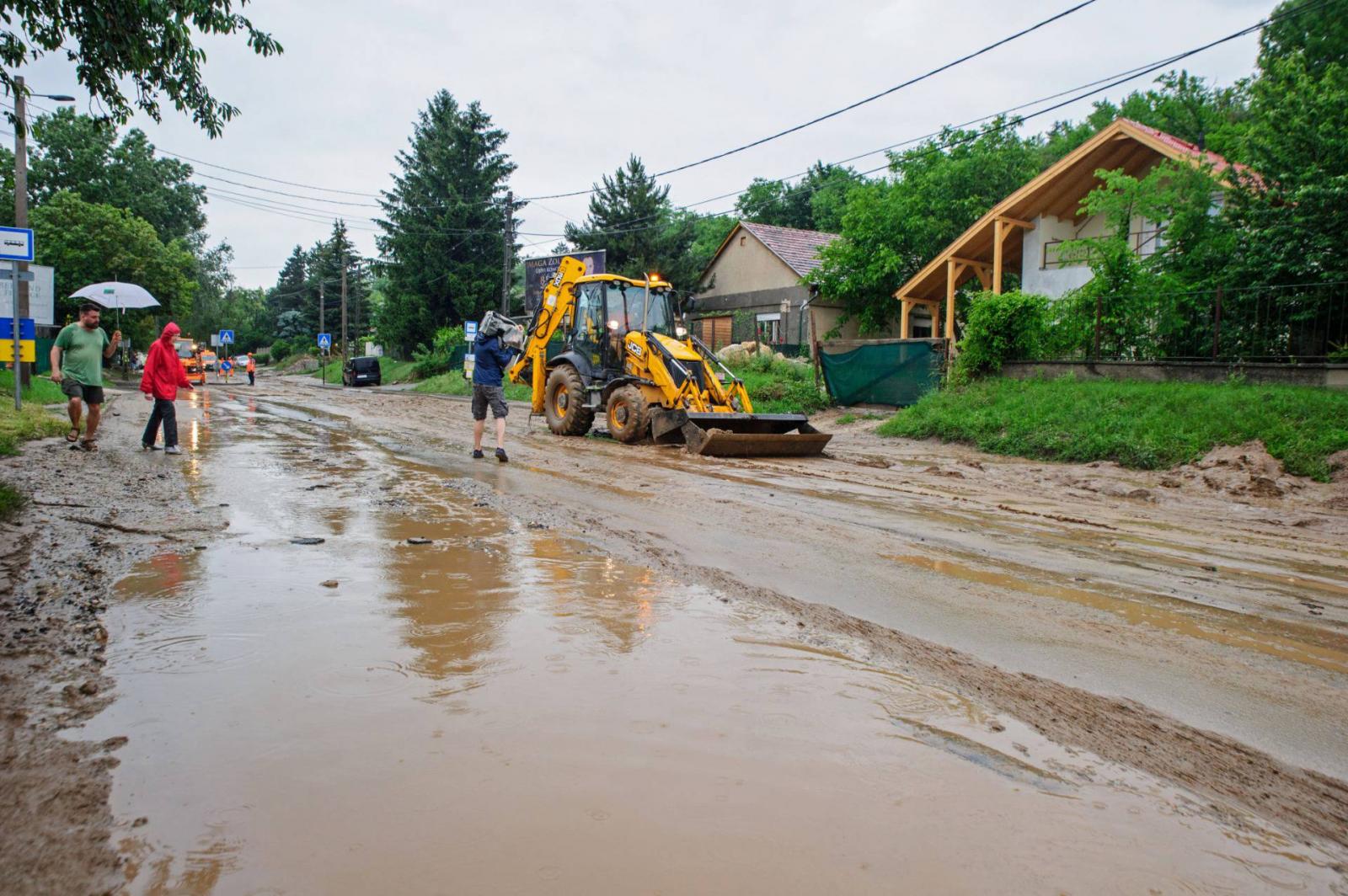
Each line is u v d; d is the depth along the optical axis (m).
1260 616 4.40
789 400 18.42
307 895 1.67
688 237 37.94
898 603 4.31
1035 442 11.88
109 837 1.85
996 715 2.85
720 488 8.18
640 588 4.19
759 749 2.42
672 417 11.69
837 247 27.81
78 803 1.99
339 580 4.10
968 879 1.83
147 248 38.53
